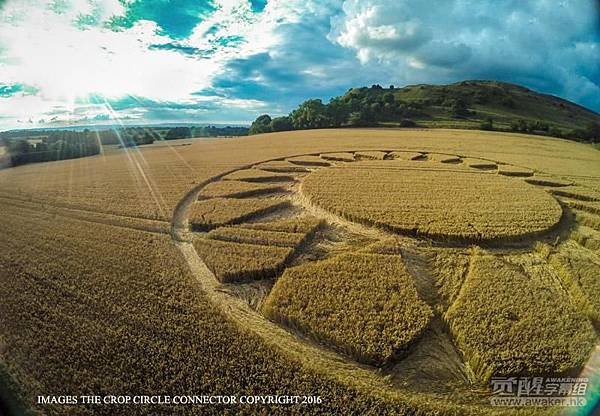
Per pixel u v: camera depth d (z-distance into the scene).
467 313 11.59
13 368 10.01
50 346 10.77
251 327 11.65
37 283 14.42
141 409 8.43
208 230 20.09
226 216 20.97
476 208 21.09
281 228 19.03
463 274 14.42
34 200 26.78
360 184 26.95
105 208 23.91
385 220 19.17
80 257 16.61
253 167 36.00
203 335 10.91
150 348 10.41
